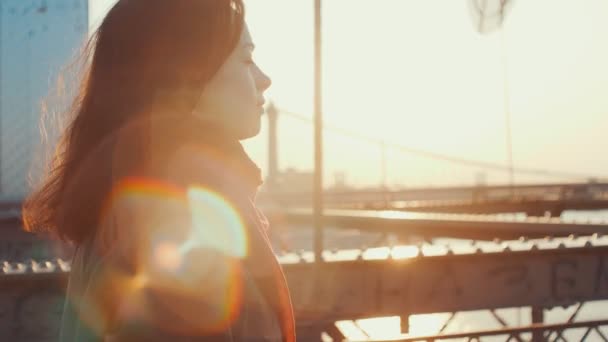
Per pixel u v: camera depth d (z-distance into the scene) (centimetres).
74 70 96
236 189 83
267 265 81
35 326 689
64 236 94
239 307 75
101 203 88
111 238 84
